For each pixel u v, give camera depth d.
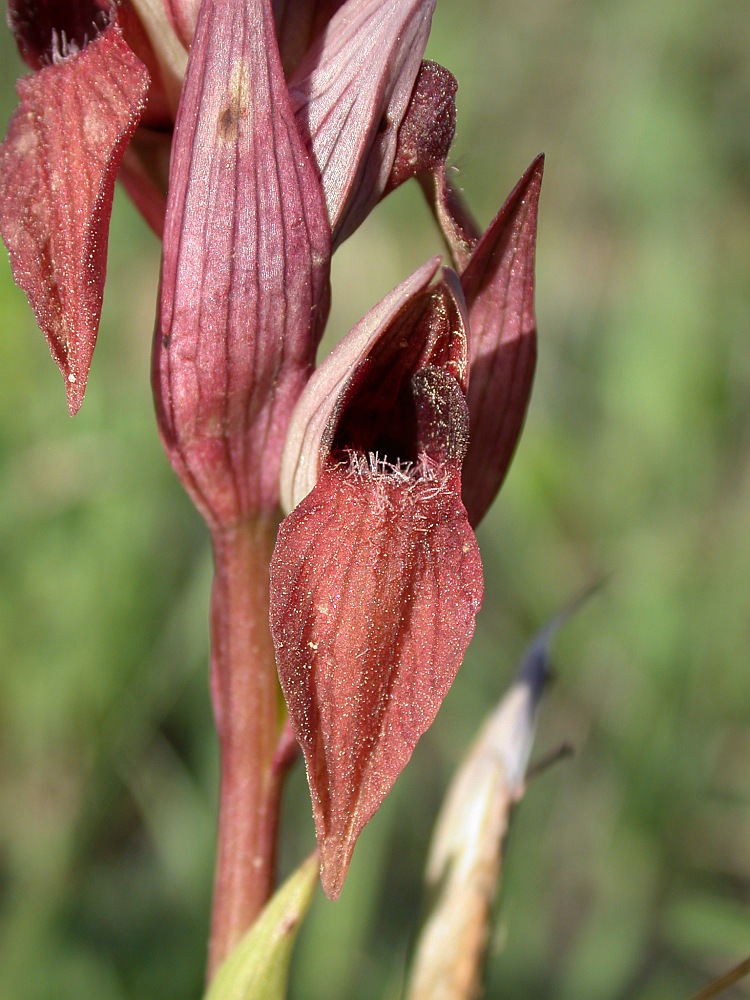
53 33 0.14
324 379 0.13
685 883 0.22
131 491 0.23
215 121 0.13
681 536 0.26
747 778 0.23
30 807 0.21
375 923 0.20
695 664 0.24
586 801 0.23
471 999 0.15
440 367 0.13
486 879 0.15
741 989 0.21
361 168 0.13
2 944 0.19
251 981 0.14
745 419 0.28
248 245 0.13
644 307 0.29
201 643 0.21
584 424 0.29
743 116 0.34
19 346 0.22
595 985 0.20
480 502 0.14
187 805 0.20
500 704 0.15
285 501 0.14
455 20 0.36
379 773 0.13
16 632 0.21
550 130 0.37
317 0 0.14
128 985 0.18
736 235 0.32
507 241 0.14
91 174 0.13
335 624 0.13
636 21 0.36
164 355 0.13
